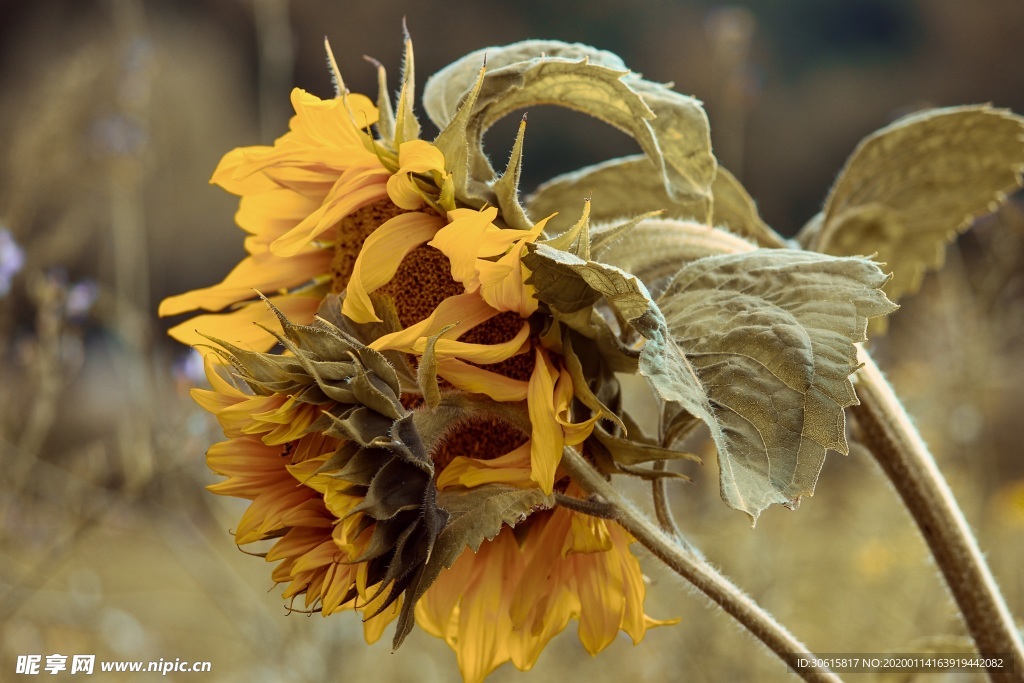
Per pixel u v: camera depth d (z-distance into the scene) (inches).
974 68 286.8
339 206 36.5
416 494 34.6
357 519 34.7
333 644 75.2
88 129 83.3
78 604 80.1
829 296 35.4
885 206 43.3
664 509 36.6
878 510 83.6
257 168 37.0
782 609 77.7
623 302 35.1
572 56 38.4
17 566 75.0
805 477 34.5
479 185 36.3
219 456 35.9
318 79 268.2
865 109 282.8
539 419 35.4
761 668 71.8
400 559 34.6
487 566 37.1
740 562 79.9
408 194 36.4
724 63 91.9
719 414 35.0
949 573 39.6
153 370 81.7
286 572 35.9
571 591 36.8
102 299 83.1
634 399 59.5
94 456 77.2
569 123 267.7
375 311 36.4
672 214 42.0
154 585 94.6
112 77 89.7
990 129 42.2
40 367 72.7
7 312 75.5
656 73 279.9
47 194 83.8
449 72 38.7
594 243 35.9
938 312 88.7
